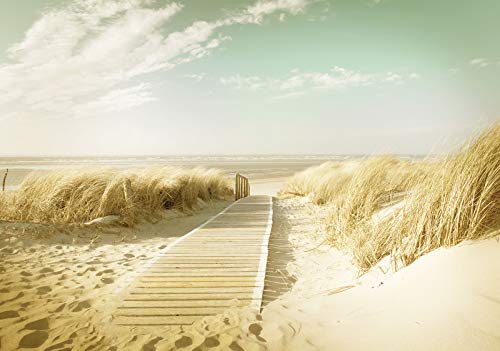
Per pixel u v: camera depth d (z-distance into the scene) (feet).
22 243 16.71
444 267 8.79
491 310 6.64
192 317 9.83
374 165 21.18
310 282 12.82
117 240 19.84
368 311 8.71
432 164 13.10
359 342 7.34
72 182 24.04
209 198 43.04
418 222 11.00
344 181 32.68
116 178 24.75
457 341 6.24
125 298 11.12
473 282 7.66
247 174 116.88
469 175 10.15
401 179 20.62
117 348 8.16
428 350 6.29
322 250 17.26
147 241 20.33
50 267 14.32
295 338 8.23
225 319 9.55
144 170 31.89
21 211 21.44
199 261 15.11
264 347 7.93
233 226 23.63
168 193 31.07
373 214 17.33
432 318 7.16
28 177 23.63
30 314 9.96
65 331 9.04
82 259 15.74
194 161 242.58
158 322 9.53
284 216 29.71
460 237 9.70
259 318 9.61
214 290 11.75
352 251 14.11
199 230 22.22
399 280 9.70
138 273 13.50
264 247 17.58
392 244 12.03
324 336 8.07
